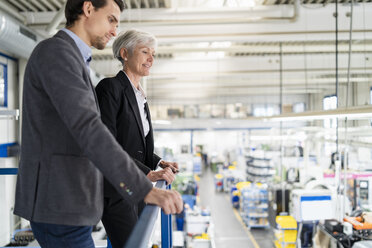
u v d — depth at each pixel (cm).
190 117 1639
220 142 2181
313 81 1146
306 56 840
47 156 64
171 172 111
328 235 455
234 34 467
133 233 52
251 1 473
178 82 1212
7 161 604
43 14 466
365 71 666
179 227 890
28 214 65
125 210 107
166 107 1644
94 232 423
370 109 196
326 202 561
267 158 1127
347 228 429
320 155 837
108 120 105
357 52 692
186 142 2064
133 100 117
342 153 485
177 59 872
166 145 1481
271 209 787
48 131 64
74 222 64
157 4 452
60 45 64
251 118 611
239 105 1625
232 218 1035
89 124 55
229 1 473
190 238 760
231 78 1109
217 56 862
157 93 1538
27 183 65
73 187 65
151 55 125
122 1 79
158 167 134
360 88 669
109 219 107
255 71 860
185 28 469
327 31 458
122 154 56
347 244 421
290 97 1611
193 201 963
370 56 658
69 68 61
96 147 54
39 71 61
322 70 830
